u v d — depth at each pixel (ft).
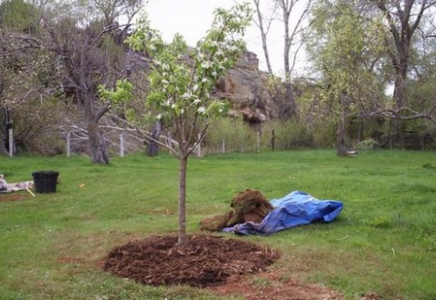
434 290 17.97
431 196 35.50
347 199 35.58
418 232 26.07
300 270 20.18
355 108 60.49
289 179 46.47
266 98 117.29
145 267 20.38
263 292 17.88
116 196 40.11
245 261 20.84
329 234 26.08
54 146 84.43
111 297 17.67
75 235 27.25
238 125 96.84
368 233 26.21
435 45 75.97
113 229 28.55
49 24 62.95
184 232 22.56
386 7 72.90
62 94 69.77
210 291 18.03
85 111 65.67
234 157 81.76
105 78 64.90
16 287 18.81
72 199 39.17
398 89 64.34
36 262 22.08
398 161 73.36
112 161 70.13
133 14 67.87
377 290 17.98
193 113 22.22
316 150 100.73
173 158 76.54
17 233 28.09
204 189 42.45
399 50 71.77
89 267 21.13
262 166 62.90
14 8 71.56
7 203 37.81
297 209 27.99
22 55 65.36
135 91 35.65
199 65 20.85
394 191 38.04
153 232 27.50
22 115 77.15
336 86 62.44
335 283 18.72
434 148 99.76
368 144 95.50
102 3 66.28
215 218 28.81
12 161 64.54
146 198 38.91
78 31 65.57
